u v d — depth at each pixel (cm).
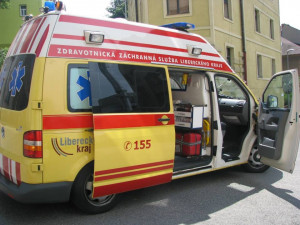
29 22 411
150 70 433
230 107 596
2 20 2662
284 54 3994
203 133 530
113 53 400
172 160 445
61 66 361
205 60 514
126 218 394
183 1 1488
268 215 411
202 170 503
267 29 2194
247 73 1848
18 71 382
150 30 446
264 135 529
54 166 353
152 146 421
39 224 374
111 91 390
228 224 383
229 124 614
